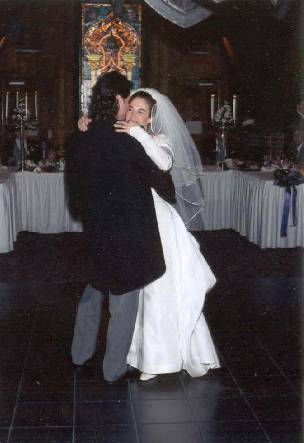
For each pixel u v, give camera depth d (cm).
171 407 347
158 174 359
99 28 1201
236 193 886
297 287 607
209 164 1009
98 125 363
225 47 1350
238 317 516
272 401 355
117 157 356
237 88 1310
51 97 1374
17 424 327
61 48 1362
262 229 774
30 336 467
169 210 384
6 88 1362
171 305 379
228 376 392
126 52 1210
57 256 755
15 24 1337
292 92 1018
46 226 889
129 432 319
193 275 383
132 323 373
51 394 365
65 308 539
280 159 882
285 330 483
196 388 373
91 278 372
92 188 362
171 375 393
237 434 316
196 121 1390
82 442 308
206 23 1340
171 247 380
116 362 378
